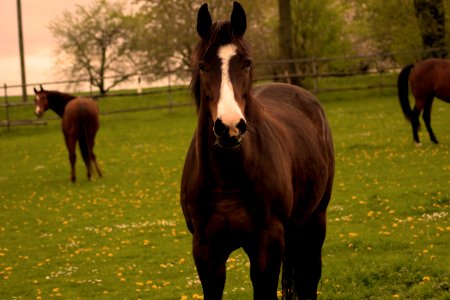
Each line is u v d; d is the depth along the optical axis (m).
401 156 19.16
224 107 4.69
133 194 18.31
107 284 10.38
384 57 41.09
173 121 32.06
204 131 5.16
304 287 6.82
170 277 10.55
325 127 7.31
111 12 50.50
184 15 43.22
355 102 32.84
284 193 5.48
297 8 39.47
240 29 5.13
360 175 17.44
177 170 21.27
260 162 5.32
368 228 12.09
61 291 10.16
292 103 7.12
